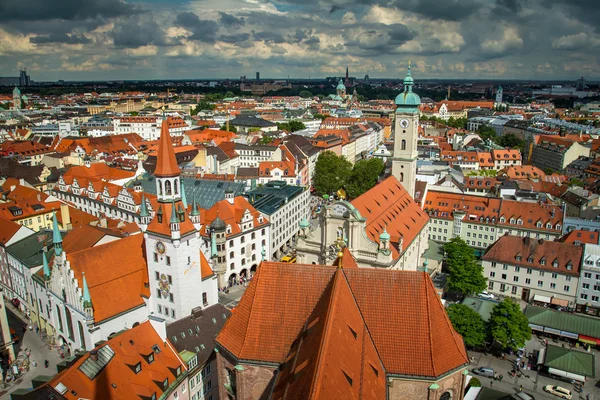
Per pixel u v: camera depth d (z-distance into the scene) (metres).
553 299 110.56
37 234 109.56
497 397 68.94
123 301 83.19
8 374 82.25
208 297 88.44
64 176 166.62
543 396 78.56
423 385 50.06
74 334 84.00
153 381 62.53
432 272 123.81
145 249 89.94
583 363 81.44
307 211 172.50
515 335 84.75
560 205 145.12
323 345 39.19
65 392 56.00
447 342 51.84
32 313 101.00
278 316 53.66
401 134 128.00
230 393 57.03
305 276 54.16
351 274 53.62
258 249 129.88
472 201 141.38
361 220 89.44
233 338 54.91
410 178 130.38
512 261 114.50
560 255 110.94
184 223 81.19
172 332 72.44
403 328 51.62
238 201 129.75
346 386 38.78
